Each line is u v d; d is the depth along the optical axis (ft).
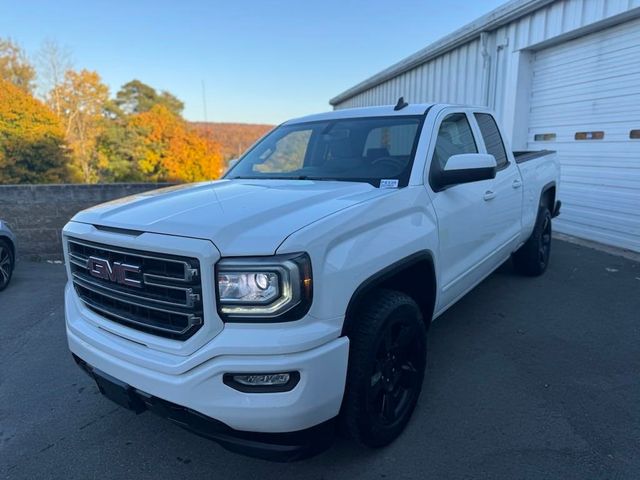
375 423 7.88
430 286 9.58
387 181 9.47
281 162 11.91
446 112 11.61
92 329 8.05
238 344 6.25
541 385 10.38
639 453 8.06
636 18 21.30
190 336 6.61
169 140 159.84
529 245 17.34
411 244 8.50
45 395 10.94
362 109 12.67
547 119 27.55
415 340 8.84
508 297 15.99
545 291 16.55
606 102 23.29
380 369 8.00
